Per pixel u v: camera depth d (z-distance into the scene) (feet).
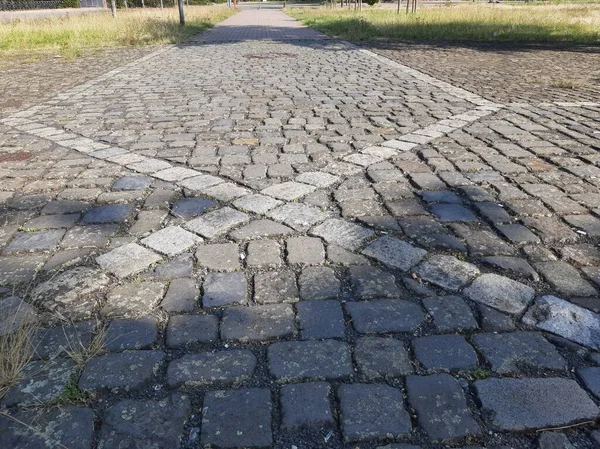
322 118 17.67
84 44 46.39
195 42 47.96
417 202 10.44
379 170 12.34
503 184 11.41
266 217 9.75
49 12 81.05
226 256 8.32
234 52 38.99
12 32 49.57
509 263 8.08
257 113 18.49
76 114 18.85
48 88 24.76
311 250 8.50
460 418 5.23
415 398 5.48
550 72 28.71
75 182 11.71
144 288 7.45
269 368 5.92
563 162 12.92
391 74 27.91
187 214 9.91
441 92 22.70
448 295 7.25
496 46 42.80
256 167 12.60
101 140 15.30
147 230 9.26
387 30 51.75
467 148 14.14
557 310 6.91
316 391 5.57
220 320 6.75
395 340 6.37
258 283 7.57
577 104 20.11
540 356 6.09
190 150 14.08
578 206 10.21
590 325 6.62
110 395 5.53
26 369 5.88
